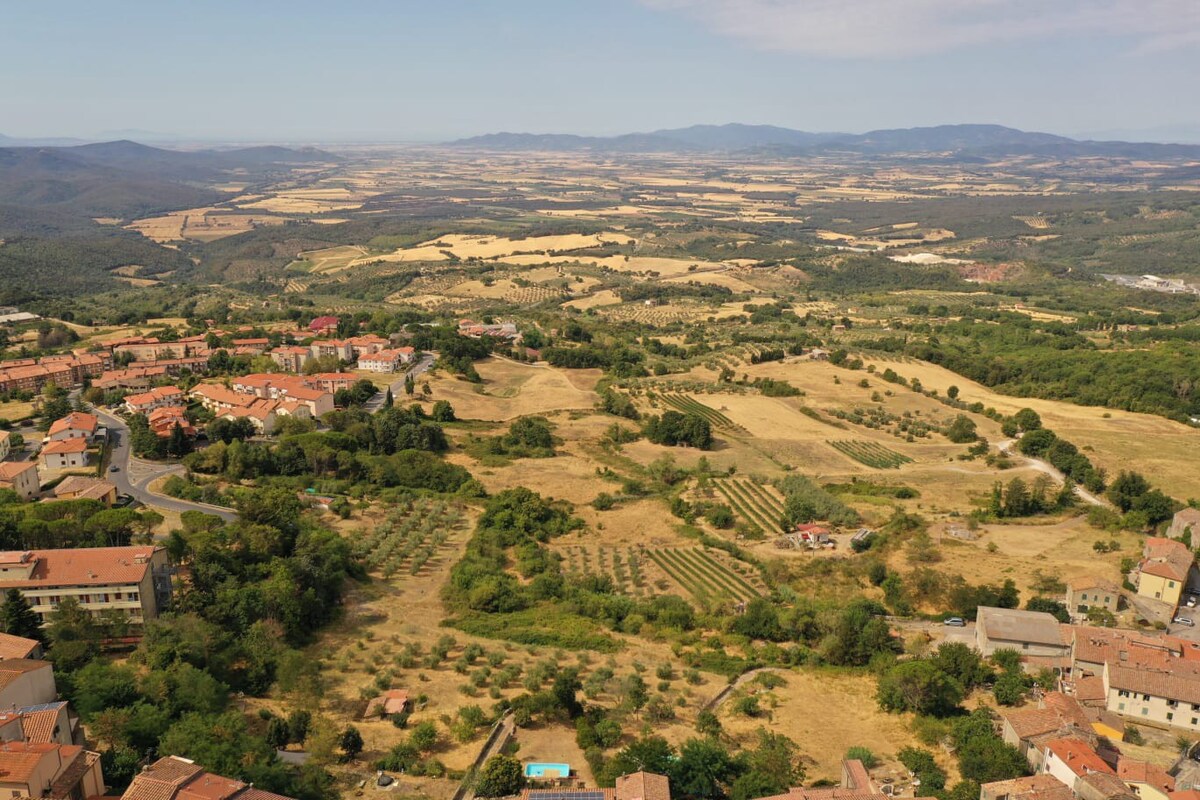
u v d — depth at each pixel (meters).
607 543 194.62
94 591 125.19
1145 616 149.62
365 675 128.75
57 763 79.50
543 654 139.62
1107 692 118.06
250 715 113.25
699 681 132.00
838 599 164.00
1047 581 164.88
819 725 119.25
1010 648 135.12
